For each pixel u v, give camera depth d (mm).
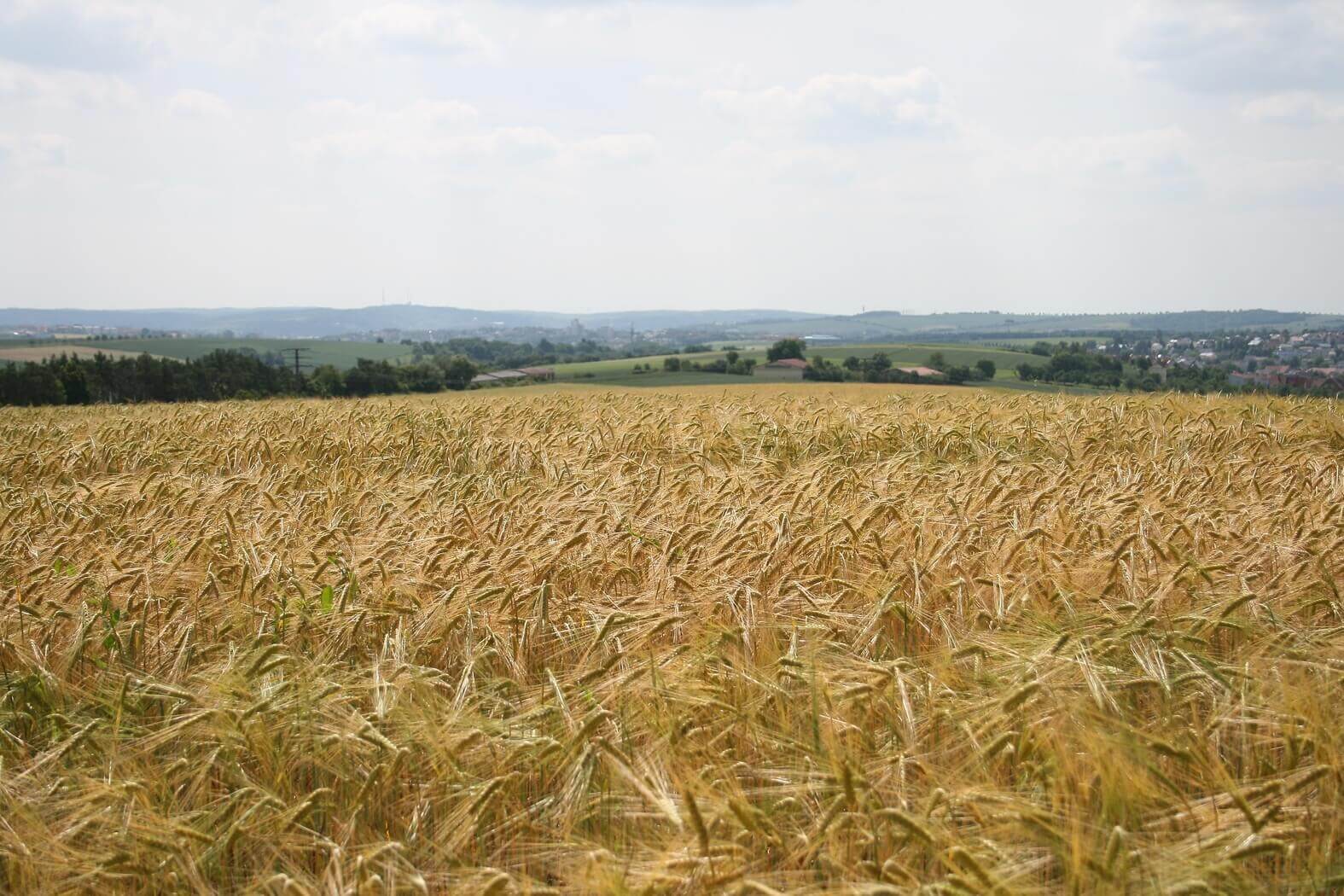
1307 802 3865
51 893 3711
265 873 3756
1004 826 3561
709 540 7016
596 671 4766
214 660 5301
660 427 14992
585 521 7477
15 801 4074
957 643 5273
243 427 17750
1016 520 7383
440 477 10953
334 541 7641
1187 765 3992
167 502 9258
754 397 24266
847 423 16562
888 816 3426
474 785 4016
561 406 20422
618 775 4008
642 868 3512
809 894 3379
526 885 3496
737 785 3893
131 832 3877
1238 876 3430
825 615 5543
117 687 5008
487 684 4988
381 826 4188
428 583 6273
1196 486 9266
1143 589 6145
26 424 23375
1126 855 3260
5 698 5020
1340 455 12773
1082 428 15156
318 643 5621
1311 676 4598
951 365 88188
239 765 4258
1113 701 4242
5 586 6230
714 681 4855
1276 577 6020
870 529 7359
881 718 4445
